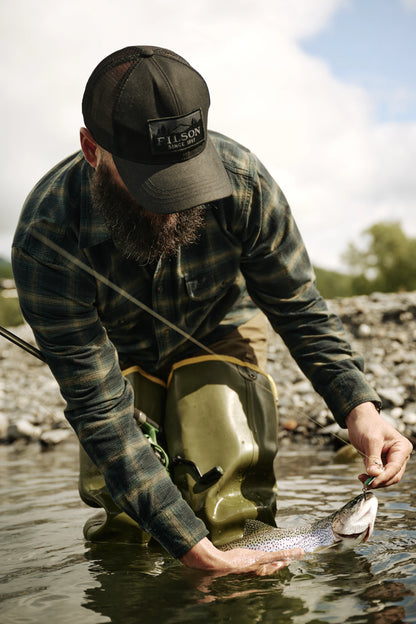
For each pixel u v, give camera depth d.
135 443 2.17
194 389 2.60
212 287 2.44
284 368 7.40
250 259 2.42
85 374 2.17
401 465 2.26
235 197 2.27
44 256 2.12
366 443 2.29
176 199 1.86
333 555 2.23
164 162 1.88
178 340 2.58
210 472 2.42
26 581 2.15
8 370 9.35
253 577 2.06
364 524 2.24
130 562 2.30
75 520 3.01
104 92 1.92
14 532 2.82
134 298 2.43
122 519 2.53
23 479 4.26
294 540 2.27
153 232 1.94
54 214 2.12
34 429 6.30
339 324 2.52
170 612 1.83
